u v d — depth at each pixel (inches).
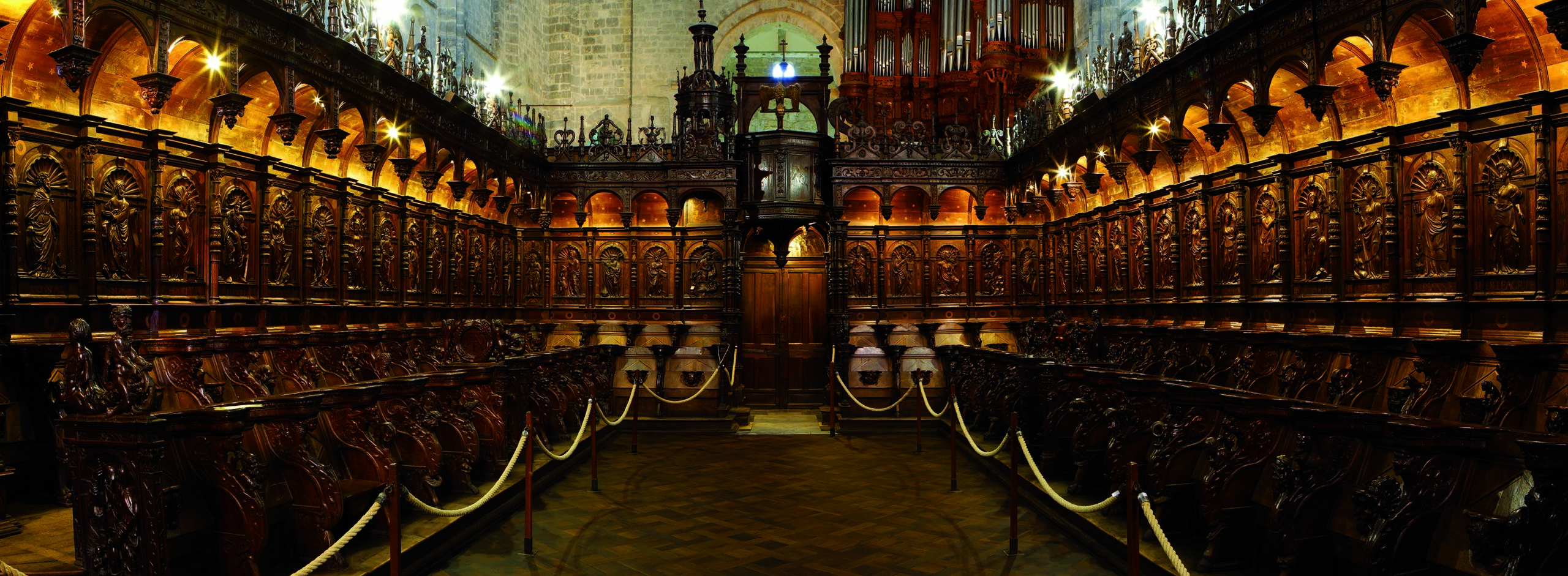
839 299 815.7
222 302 473.7
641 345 831.1
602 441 657.0
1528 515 207.8
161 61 358.3
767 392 869.8
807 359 871.7
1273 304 513.3
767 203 809.5
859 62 1037.8
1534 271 366.3
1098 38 824.9
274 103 508.1
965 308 842.8
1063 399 452.1
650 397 755.4
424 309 682.8
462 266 756.0
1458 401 363.6
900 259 844.6
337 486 298.7
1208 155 592.7
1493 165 386.3
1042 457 461.4
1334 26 383.9
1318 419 271.3
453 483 409.1
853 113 1002.1
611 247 858.8
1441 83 410.3
